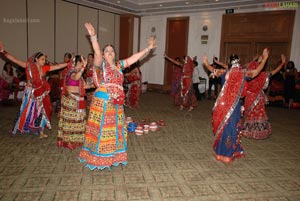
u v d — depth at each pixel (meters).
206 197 2.50
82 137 3.69
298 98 7.91
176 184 2.74
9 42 7.54
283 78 8.23
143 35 11.83
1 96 6.73
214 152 3.74
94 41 2.69
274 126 5.60
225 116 3.33
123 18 11.19
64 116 3.64
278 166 3.35
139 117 5.98
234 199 2.49
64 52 9.10
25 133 4.32
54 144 3.84
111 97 2.81
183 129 5.02
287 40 8.70
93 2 9.11
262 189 2.71
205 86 9.98
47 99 4.14
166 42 11.26
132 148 3.82
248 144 4.26
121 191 2.54
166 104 7.90
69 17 9.09
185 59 6.87
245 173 3.09
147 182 2.75
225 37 9.86
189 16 10.57
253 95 4.48
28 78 3.97
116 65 2.87
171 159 3.44
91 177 2.81
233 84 3.30
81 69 3.42
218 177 2.95
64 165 3.10
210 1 8.73
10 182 2.64
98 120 2.84
